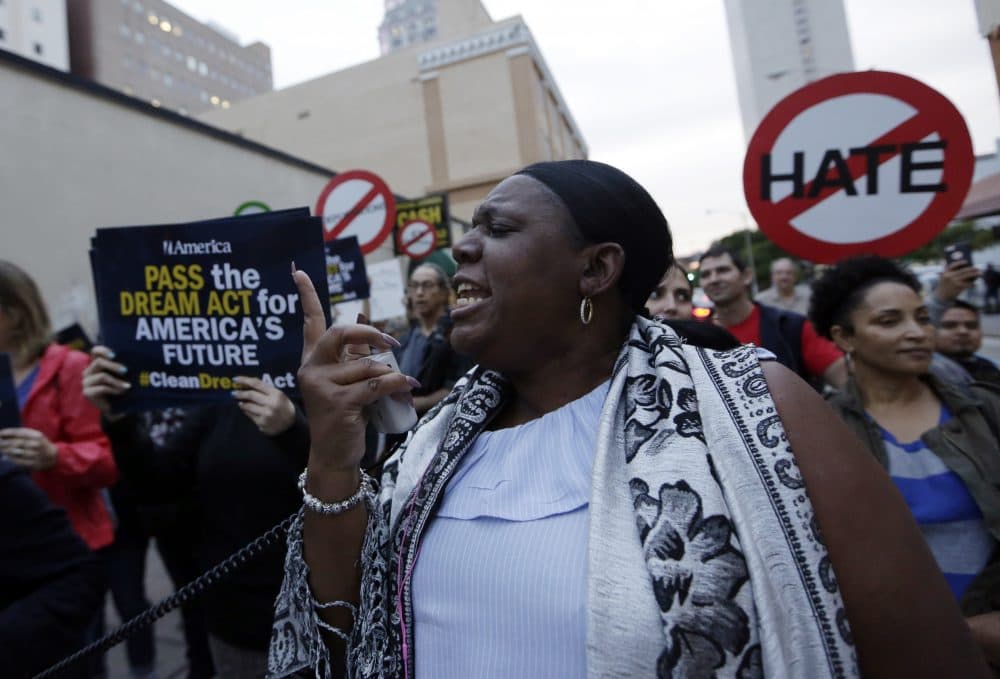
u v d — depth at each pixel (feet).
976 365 8.66
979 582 5.07
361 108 85.61
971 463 5.36
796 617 2.31
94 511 8.93
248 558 3.88
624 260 3.10
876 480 2.60
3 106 17.80
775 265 20.12
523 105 79.25
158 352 5.90
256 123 90.89
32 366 8.78
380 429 3.26
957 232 62.90
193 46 269.23
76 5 222.89
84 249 20.01
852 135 7.52
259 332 5.71
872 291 6.02
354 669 3.09
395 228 30.55
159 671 10.97
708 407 2.67
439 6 92.58
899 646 2.42
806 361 11.08
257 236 5.63
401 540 3.23
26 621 4.11
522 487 2.97
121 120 21.81
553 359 3.26
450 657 2.81
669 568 2.33
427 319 14.25
